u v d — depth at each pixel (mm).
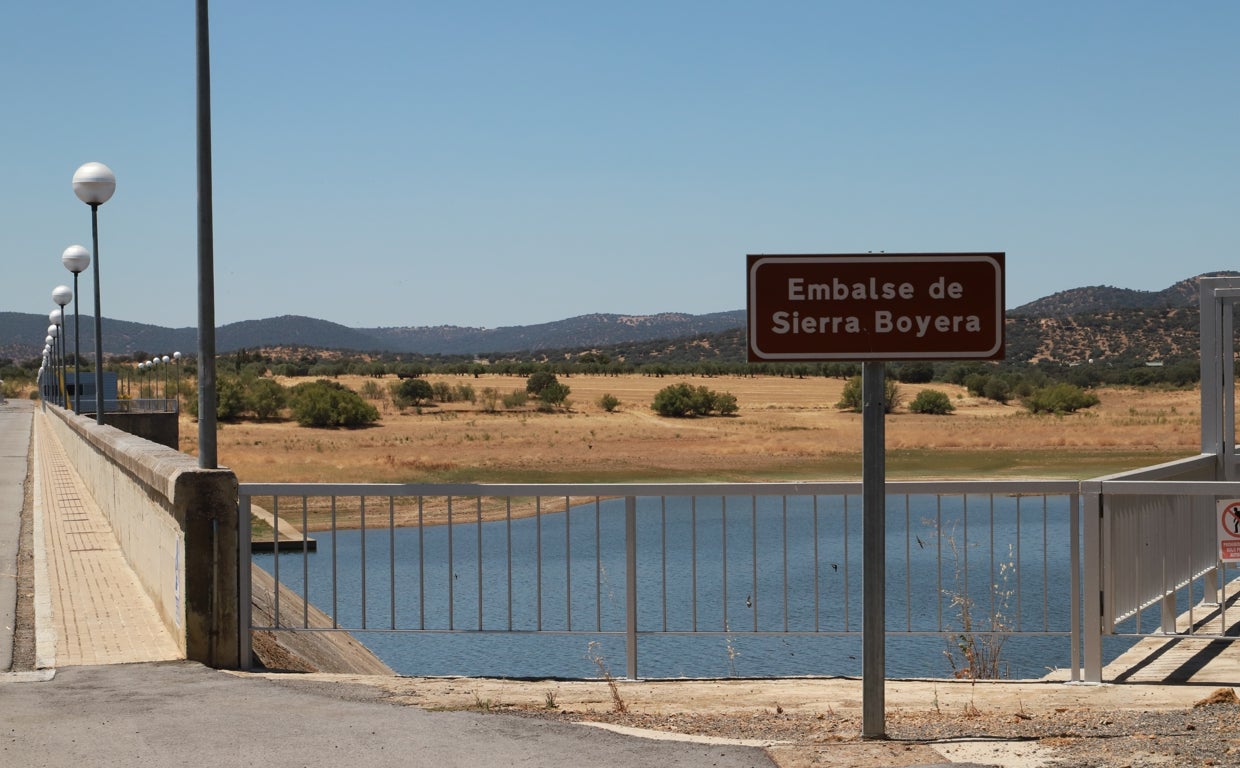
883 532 6652
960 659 13156
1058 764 5734
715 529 30469
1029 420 93812
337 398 96938
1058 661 13164
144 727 7031
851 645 15336
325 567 25516
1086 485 8500
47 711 7449
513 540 30469
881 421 6664
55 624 10539
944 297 6574
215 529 9055
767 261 6617
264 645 10148
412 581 22203
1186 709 7266
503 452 72312
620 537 30172
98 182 26016
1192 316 169750
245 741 6695
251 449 73438
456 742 6605
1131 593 8930
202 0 10156
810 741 6559
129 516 14133
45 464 35031
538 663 14695
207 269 9828
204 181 9969
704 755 6227
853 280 6594
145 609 11289
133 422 59094
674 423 100375
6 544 16969
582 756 6273
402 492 8812
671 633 8602
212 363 9758
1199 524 11016
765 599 18312
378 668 13898
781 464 63750
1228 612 11023
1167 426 82688
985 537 25672
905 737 6625
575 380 170375
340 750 6480
